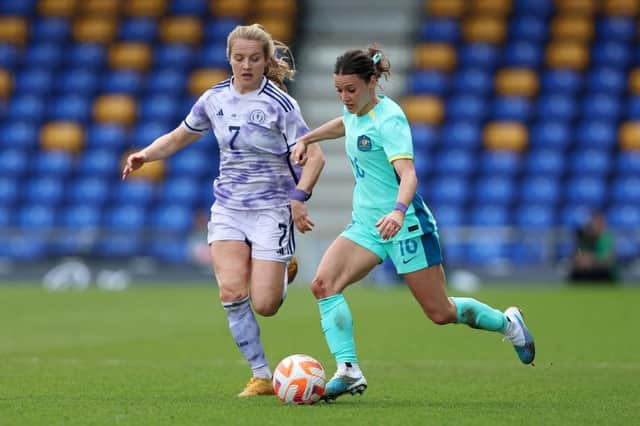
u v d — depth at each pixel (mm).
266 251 26906
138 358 36531
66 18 107625
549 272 82688
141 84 102062
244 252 27172
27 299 68375
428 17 105688
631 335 45062
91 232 88062
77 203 94062
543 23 104375
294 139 27141
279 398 25203
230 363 35000
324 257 25875
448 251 85000
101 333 46250
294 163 27125
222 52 103500
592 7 105250
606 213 91250
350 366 25375
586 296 69562
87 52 104562
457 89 100062
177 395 26906
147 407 24344
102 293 74375
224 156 27391
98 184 94625
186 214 92000
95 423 21984
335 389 25312
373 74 25031
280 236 27016
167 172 94375
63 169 95812
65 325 50219
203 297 70438
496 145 95438
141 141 97938
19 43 105938
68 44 105938
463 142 95812
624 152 94500
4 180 95625
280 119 26938
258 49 26547
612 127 96875
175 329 48219
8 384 28984
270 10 106438
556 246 83750
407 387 28812
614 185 92625
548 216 90688
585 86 100125
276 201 27219
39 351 38750
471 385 29281
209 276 85438
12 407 24406
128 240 88250
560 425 22125
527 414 23609
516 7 105625
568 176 93812
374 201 25672
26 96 102125
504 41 103250
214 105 27188
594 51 102500
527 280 82938
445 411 24000
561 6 105312
